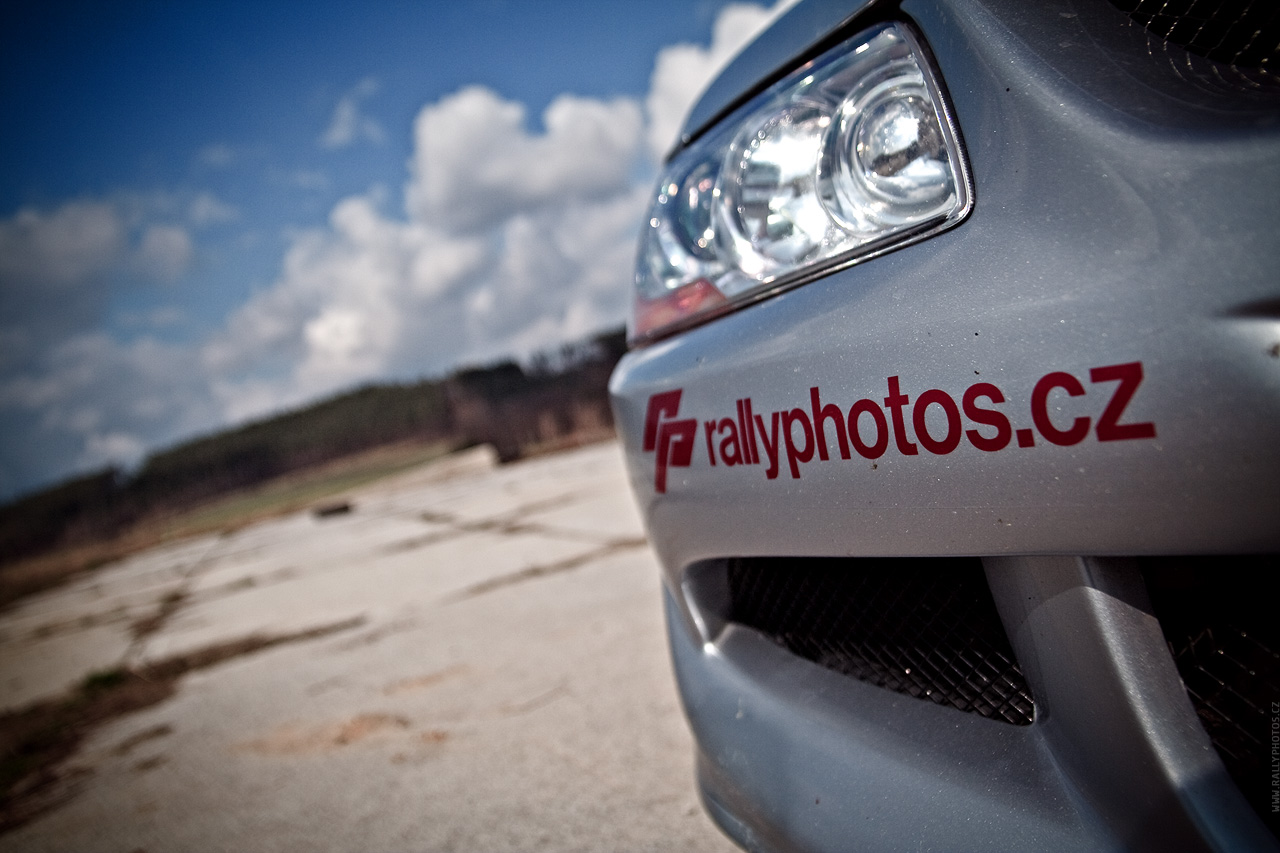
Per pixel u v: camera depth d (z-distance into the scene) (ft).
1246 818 1.83
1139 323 1.71
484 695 7.04
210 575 22.74
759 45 3.01
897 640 2.72
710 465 2.88
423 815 5.06
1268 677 1.84
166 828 5.74
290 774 6.26
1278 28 1.90
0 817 6.81
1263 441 1.56
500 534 16.94
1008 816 2.21
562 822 4.57
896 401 2.19
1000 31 2.14
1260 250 1.56
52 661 14.61
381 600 12.66
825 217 2.51
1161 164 1.73
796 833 2.78
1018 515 1.98
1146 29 2.04
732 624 3.52
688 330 3.10
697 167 3.12
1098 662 2.00
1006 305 1.95
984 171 2.08
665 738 5.37
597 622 8.50
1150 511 1.74
